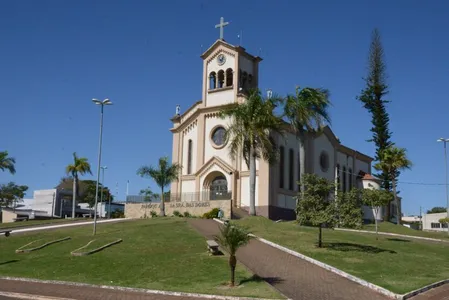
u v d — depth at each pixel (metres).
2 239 36.12
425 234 46.91
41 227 45.94
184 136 62.59
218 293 18.86
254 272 22.59
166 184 54.53
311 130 47.09
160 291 19.61
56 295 19.67
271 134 48.34
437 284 20.70
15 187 116.88
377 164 62.34
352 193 29.95
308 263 24.72
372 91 65.50
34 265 26.38
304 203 29.45
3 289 21.14
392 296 18.20
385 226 51.16
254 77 62.16
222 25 61.50
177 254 27.36
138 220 47.88
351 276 21.33
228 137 46.12
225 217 50.72
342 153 71.50
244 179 55.44
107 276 23.09
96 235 35.97
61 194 108.88
